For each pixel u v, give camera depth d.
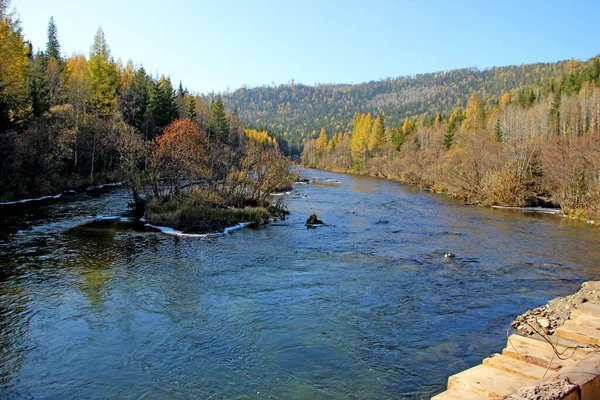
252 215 24.92
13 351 8.34
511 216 30.30
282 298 11.75
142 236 19.52
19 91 34.12
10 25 31.55
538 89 127.12
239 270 14.48
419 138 87.75
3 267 13.80
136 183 26.75
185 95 95.50
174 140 27.28
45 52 73.38
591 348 6.32
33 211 25.14
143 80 71.69
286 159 39.19
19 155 29.44
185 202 24.80
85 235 19.19
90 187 39.59
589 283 10.88
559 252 18.31
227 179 28.91
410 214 30.38
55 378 7.41
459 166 44.69
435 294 12.32
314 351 8.59
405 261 16.28
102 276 13.26
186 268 14.53
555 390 3.60
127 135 33.62
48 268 13.91
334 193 45.31
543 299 11.99
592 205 28.28
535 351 6.45
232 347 8.71
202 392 7.03
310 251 17.69
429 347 8.80
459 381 5.43
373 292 12.41
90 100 51.50
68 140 36.50
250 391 7.07
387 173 80.56
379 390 7.12
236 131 90.19
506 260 16.75
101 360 8.06
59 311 10.37
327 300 11.66
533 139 52.38
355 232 22.50
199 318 10.20
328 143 136.25
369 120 103.94
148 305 10.95
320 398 6.87
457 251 18.25
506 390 5.09
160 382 7.32
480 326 9.95
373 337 9.29
